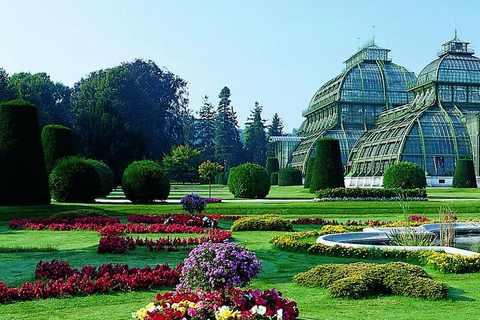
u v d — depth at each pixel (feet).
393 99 336.90
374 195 119.55
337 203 110.42
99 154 201.87
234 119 485.56
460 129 246.47
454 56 271.28
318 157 149.69
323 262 48.44
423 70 282.56
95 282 36.78
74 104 349.20
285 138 373.61
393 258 49.26
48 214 92.73
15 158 98.07
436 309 30.12
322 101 365.81
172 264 47.42
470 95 267.59
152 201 120.88
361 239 63.52
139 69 408.87
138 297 34.83
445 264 43.50
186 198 85.66
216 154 449.89
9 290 34.22
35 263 47.34
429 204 108.88
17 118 99.04
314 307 31.01
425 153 241.14
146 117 351.46
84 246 59.00
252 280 39.99
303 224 85.25
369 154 275.18
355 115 337.31
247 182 136.77
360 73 340.18
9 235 68.85
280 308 24.49
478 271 43.55
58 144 128.57
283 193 185.37
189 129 491.72
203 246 30.78
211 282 28.96
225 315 23.26
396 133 254.27
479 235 71.67
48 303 33.09
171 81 423.64
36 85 327.67
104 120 203.92
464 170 209.46
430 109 258.98
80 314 30.37
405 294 33.55
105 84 337.52
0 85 237.66
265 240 65.00
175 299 25.17
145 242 58.49
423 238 59.77
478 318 27.91
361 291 33.45
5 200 96.99
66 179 111.65
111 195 180.04
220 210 101.14
